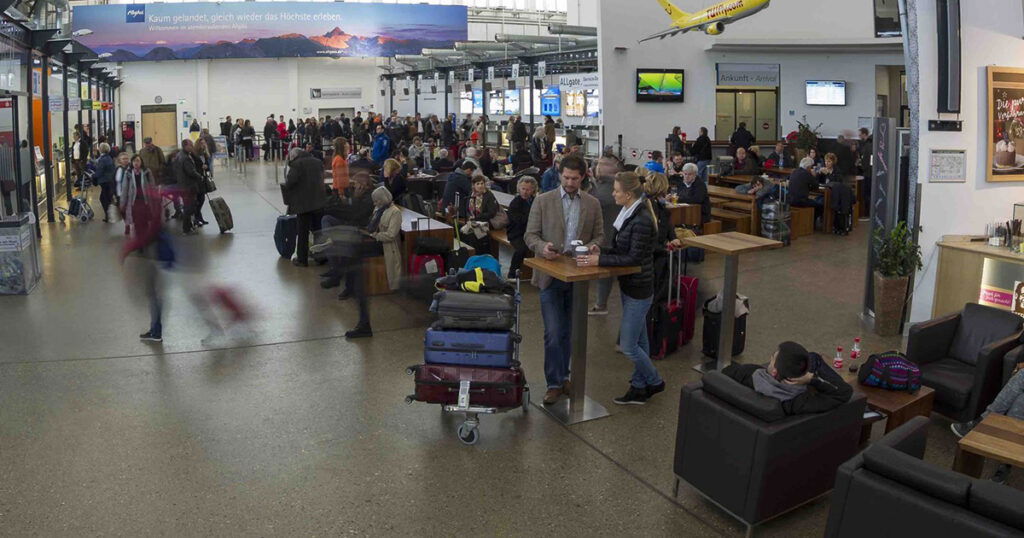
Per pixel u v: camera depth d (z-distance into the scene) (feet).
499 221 32.53
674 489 14.85
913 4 24.77
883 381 16.92
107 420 18.17
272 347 23.68
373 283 29.86
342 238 24.68
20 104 42.57
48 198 47.65
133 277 24.66
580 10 101.40
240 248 39.58
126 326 25.80
